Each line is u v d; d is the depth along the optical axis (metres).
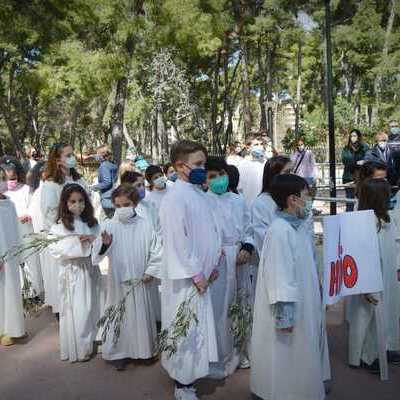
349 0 33.47
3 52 25.61
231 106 40.12
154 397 4.23
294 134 28.84
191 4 23.28
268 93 36.59
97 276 5.21
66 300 4.95
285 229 3.64
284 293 3.54
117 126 23.33
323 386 3.77
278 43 33.91
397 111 32.44
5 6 15.52
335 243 4.02
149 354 4.78
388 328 4.68
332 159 9.14
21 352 5.28
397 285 4.72
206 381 4.50
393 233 4.75
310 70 44.62
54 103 42.22
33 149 14.51
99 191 10.49
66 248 4.84
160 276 4.77
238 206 4.72
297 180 3.71
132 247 4.76
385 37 32.09
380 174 5.24
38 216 6.78
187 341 3.96
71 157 5.96
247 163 9.39
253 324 3.93
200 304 4.02
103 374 4.71
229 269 4.51
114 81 21.33
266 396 3.81
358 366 4.61
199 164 4.14
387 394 4.14
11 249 5.39
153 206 5.84
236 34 30.55
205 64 36.16
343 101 26.80
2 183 5.45
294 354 3.69
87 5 18.53
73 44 19.94
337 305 6.33
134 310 4.74
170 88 30.97
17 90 35.38
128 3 20.89
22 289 6.20
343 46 35.59
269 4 29.14
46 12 16.52
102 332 4.89
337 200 7.02
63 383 4.55
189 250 3.97
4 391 4.44
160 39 23.17
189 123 36.25
